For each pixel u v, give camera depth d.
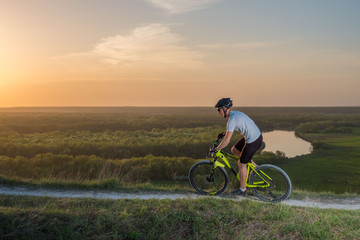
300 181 46.16
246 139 5.70
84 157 47.25
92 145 70.56
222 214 4.84
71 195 6.30
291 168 55.81
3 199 5.26
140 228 4.35
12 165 44.62
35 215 4.27
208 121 180.12
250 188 6.17
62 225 4.16
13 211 4.37
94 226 4.21
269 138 115.00
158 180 44.28
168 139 85.31
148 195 6.40
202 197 5.77
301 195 6.90
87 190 6.75
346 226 4.83
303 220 4.89
